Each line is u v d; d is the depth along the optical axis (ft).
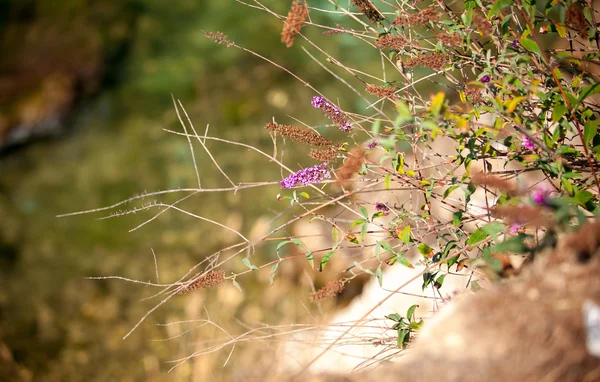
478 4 6.82
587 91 6.10
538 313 5.20
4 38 21.43
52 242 15.97
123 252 15.44
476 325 5.36
